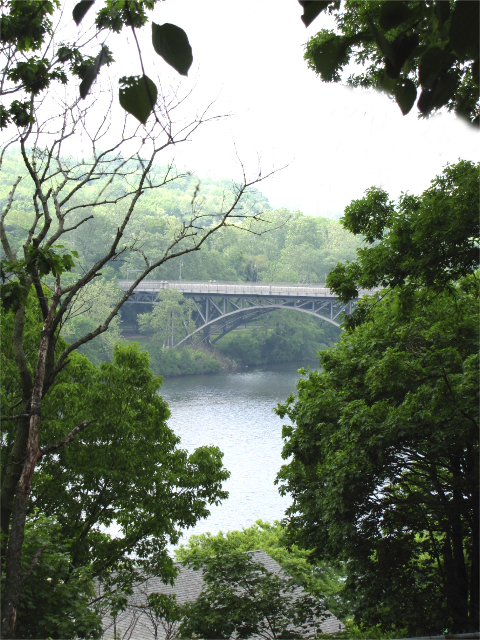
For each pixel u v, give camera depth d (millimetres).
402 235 10086
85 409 12953
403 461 11016
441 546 11875
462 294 12266
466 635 3789
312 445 12547
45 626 7410
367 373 11266
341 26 5402
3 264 5492
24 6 4863
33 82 5062
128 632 11305
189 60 1246
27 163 6574
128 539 12836
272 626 10141
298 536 12898
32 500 12141
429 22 1257
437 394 9391
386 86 1325
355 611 10844
